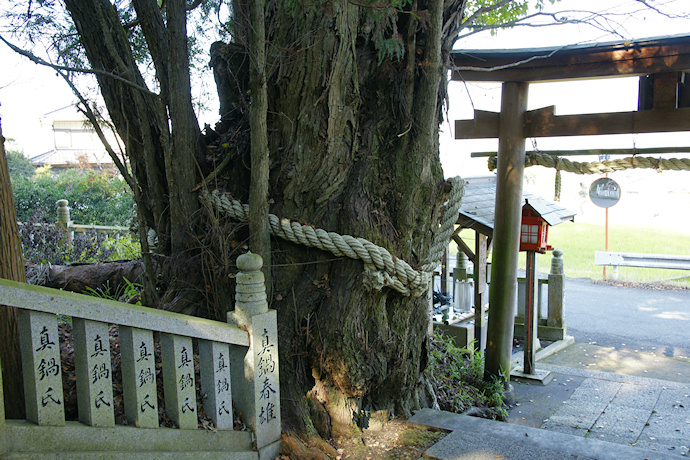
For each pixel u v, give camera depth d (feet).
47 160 58.70
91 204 44.50
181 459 8.63
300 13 10.99
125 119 13.01
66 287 17.92
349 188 12.32
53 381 7.41
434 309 24.26
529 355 20.63
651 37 16.51
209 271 12.51
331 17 11.55
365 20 12.37
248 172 13.06
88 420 7.82
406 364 13.12
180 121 12.49
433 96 12.14
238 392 10.14
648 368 22.22
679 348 25.05
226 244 12.05
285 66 12.21
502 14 20.72
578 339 26.86
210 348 9.37
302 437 11.16
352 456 10.91
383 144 12.76
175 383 8.89
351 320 11.64
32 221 27.63
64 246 26.50
